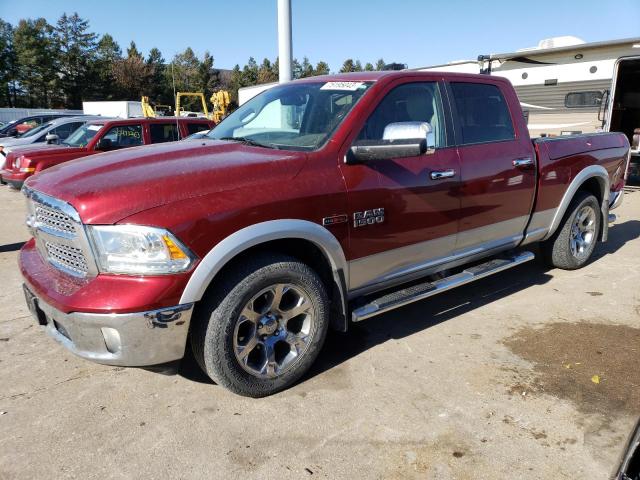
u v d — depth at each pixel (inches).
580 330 156.6
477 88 163.0
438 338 151.5
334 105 137.3
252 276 110.8
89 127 411.2
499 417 112.5
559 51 453.1
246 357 114.9
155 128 407.8
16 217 343.0
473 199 154.5
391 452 101.5
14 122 732.0
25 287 121.0
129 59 2876.5
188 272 102.4
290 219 114.6
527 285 196.9
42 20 2780.5
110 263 101.0
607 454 100.8
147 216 100.5
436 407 116.3
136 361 103.6
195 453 101.7
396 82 141.3
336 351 143.7
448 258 156.1
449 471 96.3
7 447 103.7
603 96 438.6
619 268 217.6
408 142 116.3
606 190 213.5
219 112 852.0
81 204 101.7
